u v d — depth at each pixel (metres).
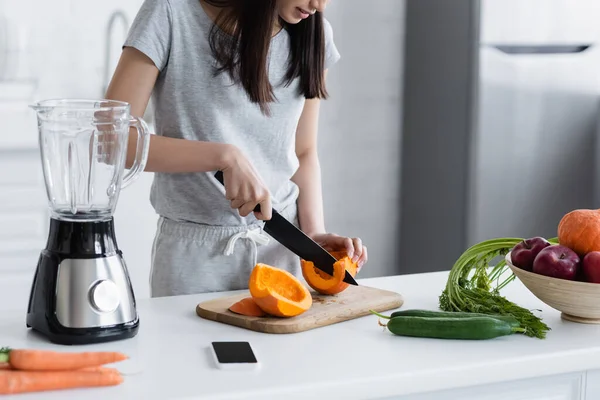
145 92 1.65
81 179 1.26
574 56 3.01
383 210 3.43
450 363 1.22
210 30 1.66
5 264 2.74
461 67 3.01
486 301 1.44
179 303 1.52
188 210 1.75
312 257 1.57
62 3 2.87
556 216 3.11
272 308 1.37
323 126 3.29
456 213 3.10
